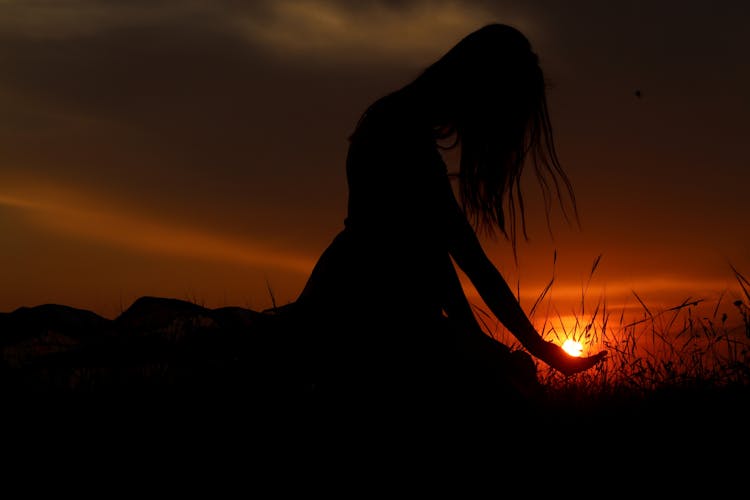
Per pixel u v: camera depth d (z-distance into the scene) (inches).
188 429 115.6
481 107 98.7
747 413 120.6
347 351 98.9
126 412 121.3
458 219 96.1
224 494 102.5
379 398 98.0
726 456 110.4
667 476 105.3
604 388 130.0
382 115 97.9
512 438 98.1
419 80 99.2
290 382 105.3
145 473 107.3
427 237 96.2
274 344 106.2
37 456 111.3
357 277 97.7
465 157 100.7
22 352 137.6
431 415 97.3
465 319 98.9
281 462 105.9
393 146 96.0
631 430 117.0
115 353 138.3
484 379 97.9
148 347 140.2
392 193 95.8
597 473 105.4
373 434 98.3
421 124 97.2
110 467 109.0
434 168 96.2
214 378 121.9
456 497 96.8
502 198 101.3
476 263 96.1
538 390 103.3
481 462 97.4
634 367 134.6
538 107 100.3
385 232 96.3
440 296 98.0
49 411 122.5
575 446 110.7
